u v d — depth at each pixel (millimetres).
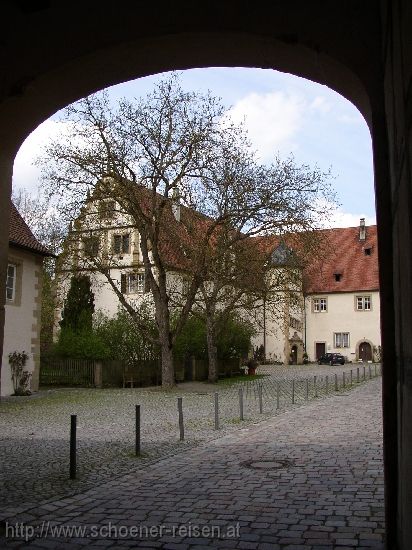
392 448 4656
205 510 6105
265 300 28812
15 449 10281
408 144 2867
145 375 29719
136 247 39156
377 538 5109
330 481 7371
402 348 3779
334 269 61469
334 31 5043
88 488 7156
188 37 5398
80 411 17203
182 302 31406
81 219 25453
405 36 2814
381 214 4766
